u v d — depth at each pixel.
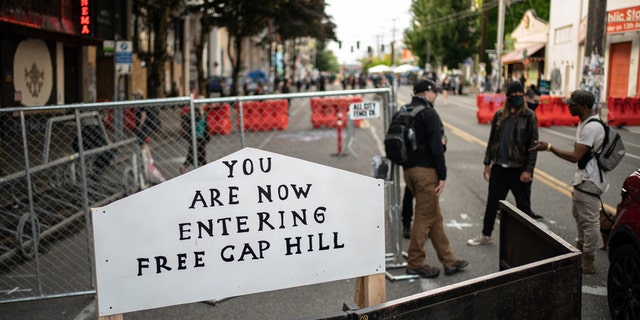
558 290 3.47
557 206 9.43
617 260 4.92
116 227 3.25
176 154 14.47
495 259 7.00
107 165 10.01
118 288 3.28
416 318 3.10
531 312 3.40
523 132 7.10
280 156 3.55
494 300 3.29
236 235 3.50
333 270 3.73
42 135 15.72
